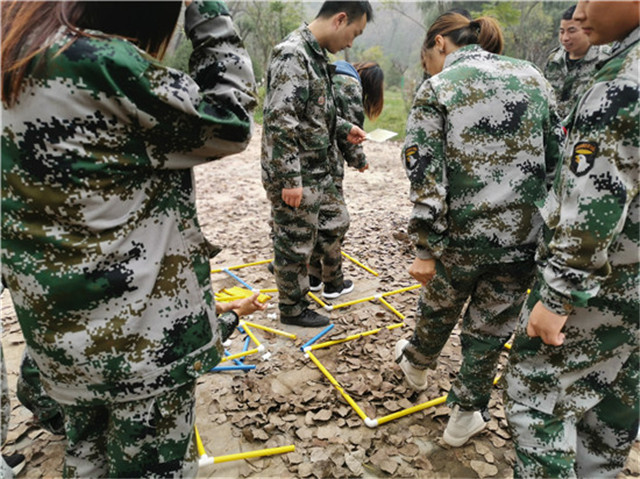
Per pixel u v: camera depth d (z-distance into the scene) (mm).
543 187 1744
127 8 1094
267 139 2604
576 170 1232
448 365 2754
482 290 1892
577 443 1655
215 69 1228
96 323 1137
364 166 3490
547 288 1323
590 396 1472
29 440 2178
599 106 1188
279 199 2775
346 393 2494
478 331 1944
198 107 1139
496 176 1717
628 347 1419
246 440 2205
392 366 2732
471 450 2135
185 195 1254
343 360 2816
